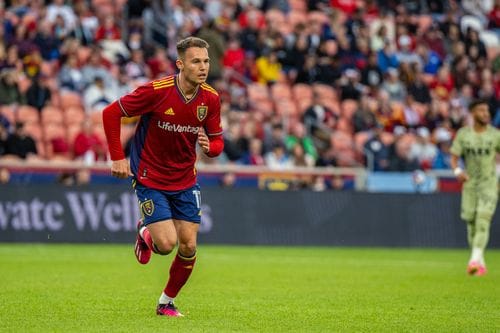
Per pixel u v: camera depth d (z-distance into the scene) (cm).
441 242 6738
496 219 6806
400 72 8738
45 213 6019
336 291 3600
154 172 2653
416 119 8381
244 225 6378
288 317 2784
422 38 9469
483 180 4512
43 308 2859
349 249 6378
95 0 8419
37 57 7319
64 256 5072
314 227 6531
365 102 8062
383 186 7150
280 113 7912
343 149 7706
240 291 3522
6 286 3488
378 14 9706
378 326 2627
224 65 8181
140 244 2789
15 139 6462
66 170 6256
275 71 8338
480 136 4503
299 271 4481
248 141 6994
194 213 2691
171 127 2625
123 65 7769
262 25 8844
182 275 2698
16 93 7062
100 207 6138
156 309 2778
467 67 9350
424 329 2581
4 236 5928
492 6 10338
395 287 3803
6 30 7644
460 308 3098
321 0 9575
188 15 8456
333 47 8862
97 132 7144
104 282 3734
